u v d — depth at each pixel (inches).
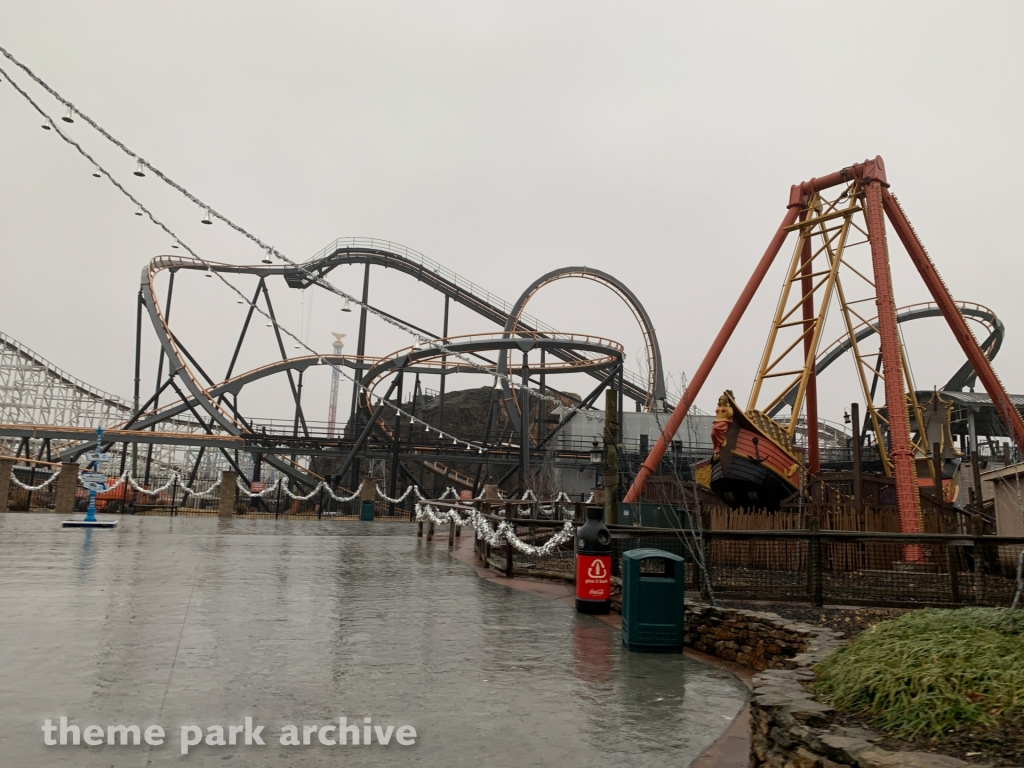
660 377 2819.9
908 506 1011.3
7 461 1486.2
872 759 153.6
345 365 2957.7
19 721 230.4
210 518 1620.3
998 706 172.2
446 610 477.1
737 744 229.3
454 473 2987.2
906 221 1385.3
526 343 2469.2
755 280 1462.8
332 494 1878.7
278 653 333.1
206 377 2684.5
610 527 517.7
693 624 391.9
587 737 233.5
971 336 1332.4
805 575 554.9
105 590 492.1
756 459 1160.2
